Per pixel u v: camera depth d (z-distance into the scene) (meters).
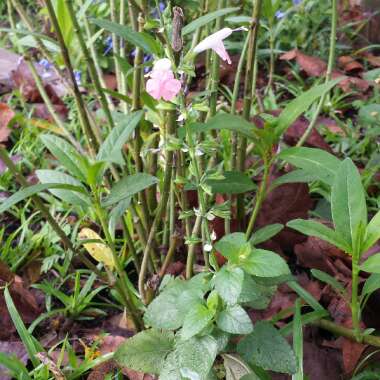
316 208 0.44
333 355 0.32
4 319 0.35
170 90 0.23
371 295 0.33
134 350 0.29
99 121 0.53
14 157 0.51
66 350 0.34
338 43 0.73
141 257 0.40
